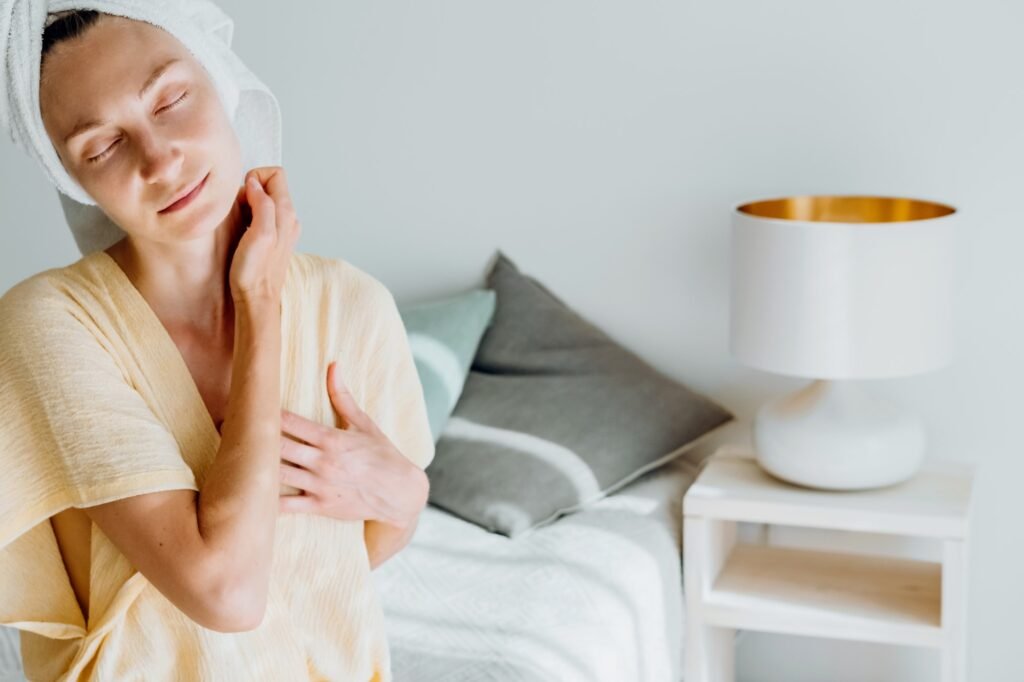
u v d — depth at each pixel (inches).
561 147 108.0
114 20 42.6
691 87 103.0
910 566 98.8
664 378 104.7
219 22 46.6
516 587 82.8
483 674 70.9
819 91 99.4
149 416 43.7
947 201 97.7
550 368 105.6
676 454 100.8
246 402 43.4
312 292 49.4
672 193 105.3
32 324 43.4
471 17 108.4
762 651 108.3
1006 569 101.0
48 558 45.8
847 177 100.0
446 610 79.7
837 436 90.0
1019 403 98.5
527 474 96.0
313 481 47.9
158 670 45.7
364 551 50.4
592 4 104.6
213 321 46.7
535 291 109.6
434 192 112.9
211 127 43.2
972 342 98.8
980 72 95.3
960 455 100.5
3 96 42.9
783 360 87.0
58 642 46.9
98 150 42.3
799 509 89.2
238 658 46.2
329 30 112.7
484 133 110.1
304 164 116.3
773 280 86.4
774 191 102.1
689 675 93.5
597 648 75.7
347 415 49.5
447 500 96.9
